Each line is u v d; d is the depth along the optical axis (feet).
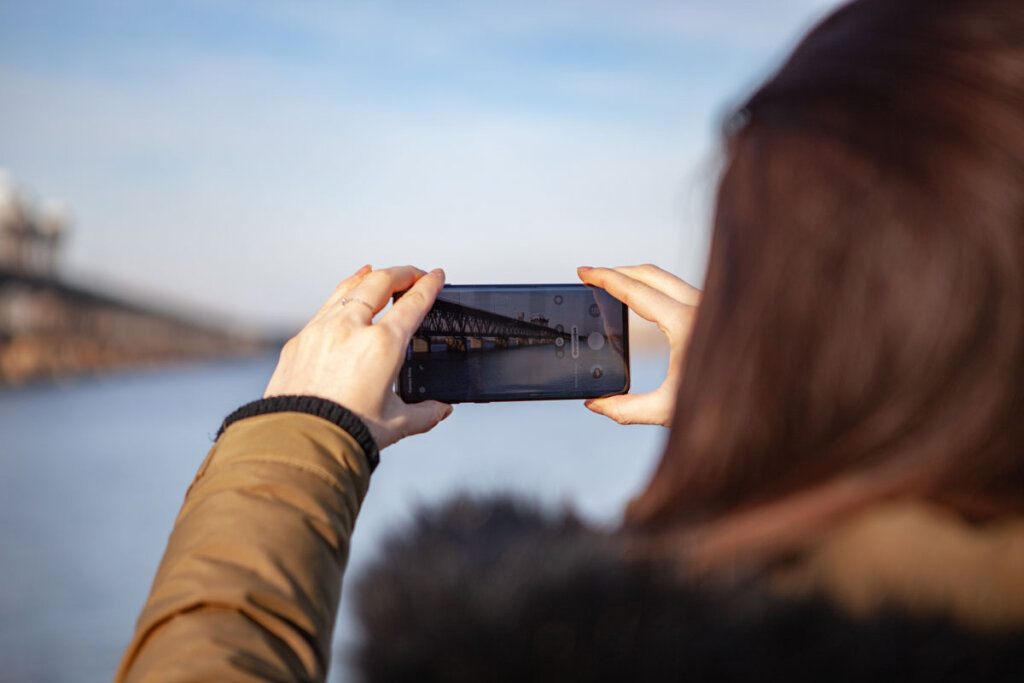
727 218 2.29
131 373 485.56
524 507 2.40
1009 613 1.90
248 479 3.28
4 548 155.22
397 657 2.05
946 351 1.95
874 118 2.10
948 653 1.84
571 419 302.25
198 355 546.67
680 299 5.48
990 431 1.93
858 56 2.20
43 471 259.80
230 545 3.05
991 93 2.01
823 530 2.05
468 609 2.05
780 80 2.32
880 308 2.01
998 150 1.96
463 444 217.97
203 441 331.77
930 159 2.01
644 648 1.92
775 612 1.94
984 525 2.02
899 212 2.01
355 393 3.83
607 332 6.68
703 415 2.20
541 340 6.61
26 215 423.23
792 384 2.09
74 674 84.33
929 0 2.22
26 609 112.47
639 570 2.09
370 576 2.23
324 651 2.98
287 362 4.02
